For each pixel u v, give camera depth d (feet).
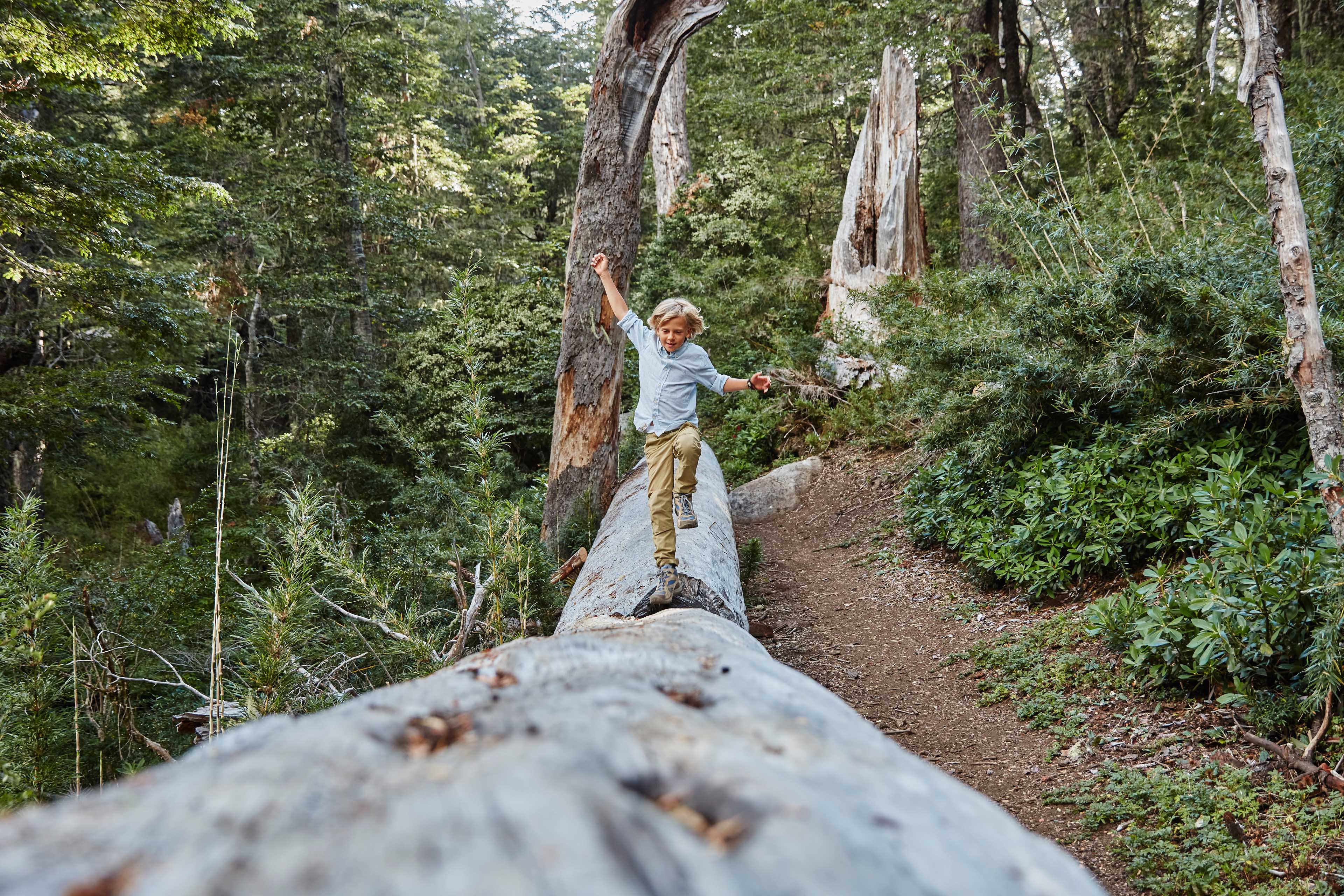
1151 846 11.37
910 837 2.65
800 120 70.74
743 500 38.65
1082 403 23.04
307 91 62.28
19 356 50.70
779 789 2.65
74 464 54.39
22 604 11.27
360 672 16.88
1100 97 63.21
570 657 5.18
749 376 50.24
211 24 33.63
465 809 2.22
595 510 29.94
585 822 2.15
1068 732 14.84
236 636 13.51
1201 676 14.19
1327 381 12.70
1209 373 18.95
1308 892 9.78
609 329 29.45
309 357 57.00
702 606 15.75
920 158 71.46
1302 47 43.09
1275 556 13.85
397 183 72.38
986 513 24.86
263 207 58.90
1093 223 27.63
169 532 51.13
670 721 3.48
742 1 66.85
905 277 41.57
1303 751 11.92
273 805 2.49
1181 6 65.00
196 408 75.82
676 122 66.90
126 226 48.73
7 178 30.48
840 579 27.32
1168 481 19.12
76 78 34.37
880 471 36.45
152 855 2.23
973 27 52.19
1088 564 19.80
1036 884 2.75
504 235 100.53
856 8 57.62
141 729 15.29
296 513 13.33
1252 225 22.57
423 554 21.17
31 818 2.63
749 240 59.11
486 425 19.97
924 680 18.71
